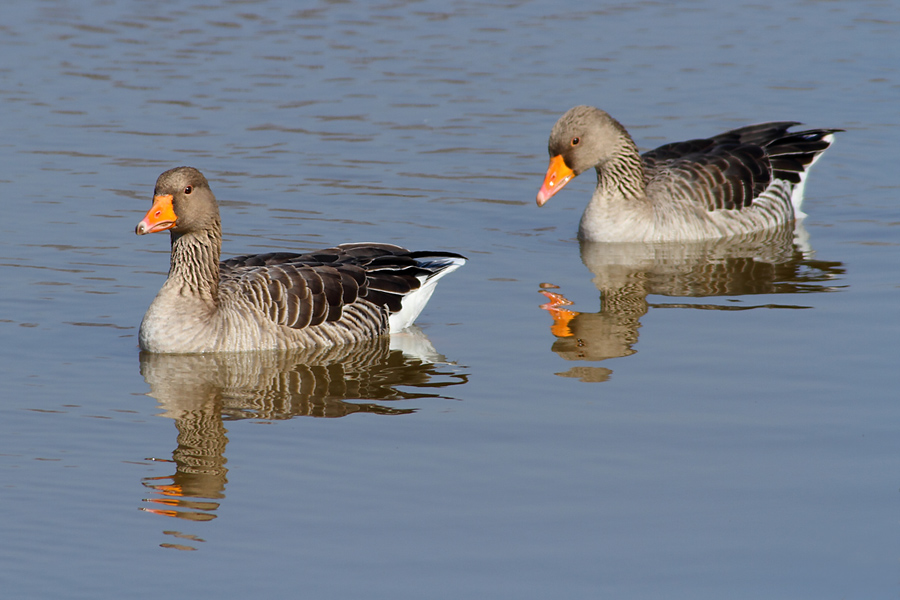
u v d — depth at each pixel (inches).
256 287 592.7
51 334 600.4
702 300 660.1
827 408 507.8
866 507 421.4
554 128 793.6
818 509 420.5
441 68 1123.3
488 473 449.7
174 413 506.9
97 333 604.7
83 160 881.5
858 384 532.7
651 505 424.5
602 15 1315.2
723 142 857.5
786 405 512.1
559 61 1144.8
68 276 680.4
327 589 368.8
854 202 858.1
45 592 365.7
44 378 544.4
